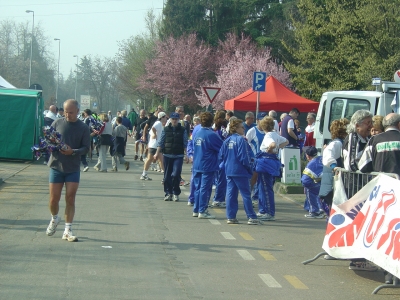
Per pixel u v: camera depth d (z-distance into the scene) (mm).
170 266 8938
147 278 8188
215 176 16438
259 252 10195
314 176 13867
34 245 10008
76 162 10336
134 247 10156
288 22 59844
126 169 24953
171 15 67625
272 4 62625
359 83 33875
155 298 7262
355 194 8711
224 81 54500
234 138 12875
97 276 8188
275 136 13594
